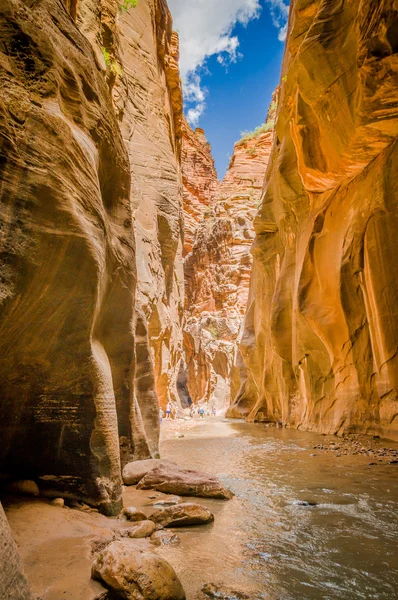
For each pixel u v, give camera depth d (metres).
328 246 14.06
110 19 18.06
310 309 14.73
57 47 4.09
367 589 2.82
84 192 3.87
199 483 5.52
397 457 8.45
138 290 19.00
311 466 7.84
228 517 4.52
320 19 11.07
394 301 10.45
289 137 17.20
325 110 11.59
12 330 3.47
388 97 9.39
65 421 4.28
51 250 3.39
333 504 5.07
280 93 19.47
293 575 3.03
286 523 4.29
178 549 3.54
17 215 3.12
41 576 2.66
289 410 18.34
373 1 8.54
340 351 13.44
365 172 12.45
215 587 2.82
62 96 4.10
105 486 4.25
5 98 3.14
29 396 4.15
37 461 4.29
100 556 2.77
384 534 3.94
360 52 8.89
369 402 11.95
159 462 6.41
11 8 3.48
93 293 3.88
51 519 3.63
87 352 4.18
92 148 4.52
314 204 15.98
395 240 10.59
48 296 3.57
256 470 7.56
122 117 20.58
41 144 3.35
